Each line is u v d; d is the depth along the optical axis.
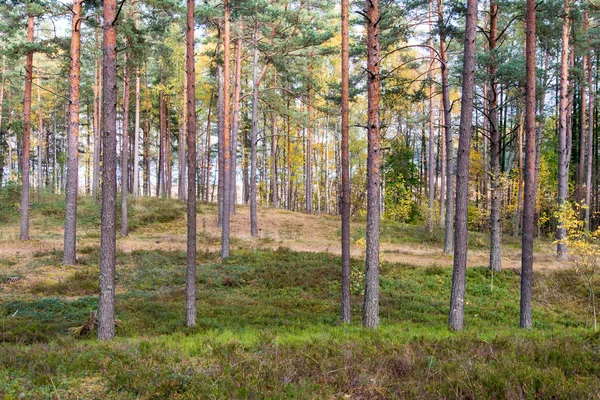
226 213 21.56
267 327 11.16
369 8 11.67
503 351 7.50
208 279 17.42
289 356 7.21
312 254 22.17
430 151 31.80
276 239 28.17
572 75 25.38
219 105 31.36
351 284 17.02
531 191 12.59
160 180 53.72
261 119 48.34
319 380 6.28
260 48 27.42
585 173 38.84
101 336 10.03
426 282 18.39
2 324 10.98
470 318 14.00
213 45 36.56
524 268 12.67
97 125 35.47
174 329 11.06
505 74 17.50
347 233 12.58
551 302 16.44
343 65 12.61
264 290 16.56
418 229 32.19
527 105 12.55
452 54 25.27
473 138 40.12
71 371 6.64
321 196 58.88
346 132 12.61
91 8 19.97
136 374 6.27
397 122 40.16
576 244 14.02
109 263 10.17
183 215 32.88
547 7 16.47
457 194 11.65
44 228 28.25
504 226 32.38
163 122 43.19
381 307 14.58
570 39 24.75
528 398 5.44
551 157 39.78
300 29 25.78
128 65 22.48
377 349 7.82
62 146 62.78
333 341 8.45
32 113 44.69
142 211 32.16
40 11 19.94
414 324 12.28
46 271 17.88
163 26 22.22
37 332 10.33
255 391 5.62
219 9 25.44
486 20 23.80
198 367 6.74
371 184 11.74
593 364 6.73
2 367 6.71
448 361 6.95
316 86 30.62
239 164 56.16
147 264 19.61
